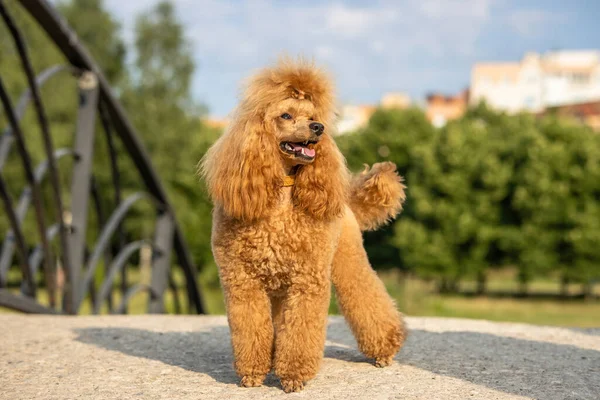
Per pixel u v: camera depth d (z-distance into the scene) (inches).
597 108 2263.8
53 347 236.2
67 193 1182.3
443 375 195.0
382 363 203.5
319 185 173.5
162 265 560.7
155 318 317.7
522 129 1312.7
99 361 213.9
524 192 1157.1
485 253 1208.8
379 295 201.3
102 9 1546.5
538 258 1162.6
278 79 176.6
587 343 256.2
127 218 1347.2
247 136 172.7
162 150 1408.7
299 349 172.4
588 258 1155.9
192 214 1156.5
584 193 1156.5
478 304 1082.7
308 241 172.9
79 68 447.8
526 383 187.8
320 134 171.0
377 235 1342.3
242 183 170.2
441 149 1258.6
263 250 172.4
